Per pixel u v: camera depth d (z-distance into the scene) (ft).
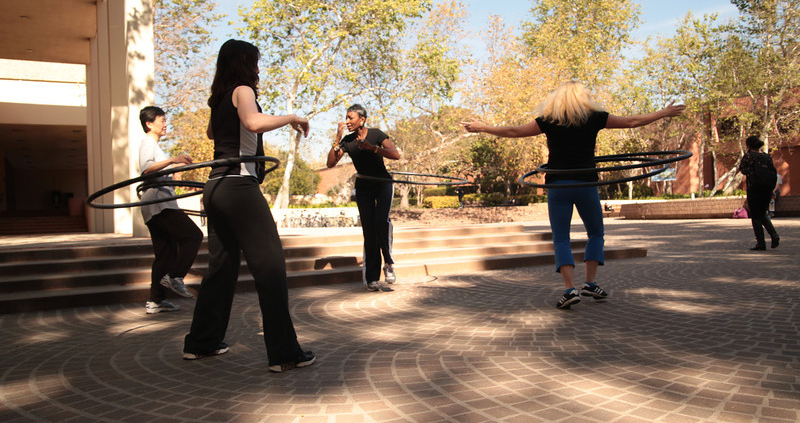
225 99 10.14
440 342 11.83
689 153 14.02
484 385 8.86
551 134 14.92
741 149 102.01
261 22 77.51
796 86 94.94
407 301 17.33
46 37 43.62
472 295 18.15
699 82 98.53
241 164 10.01
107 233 40.63
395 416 7.60
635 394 8.28
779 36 91.56
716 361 9.89
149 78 33.42
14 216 81.05
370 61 87.81
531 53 115.96
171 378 9.70
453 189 159.63
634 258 28.37
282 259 10.13
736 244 33.50
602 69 107.24
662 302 15.76
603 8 120.67
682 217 77.25
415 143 100.17
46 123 68.44
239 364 10.53
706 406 7.70
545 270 24.59
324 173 245.24
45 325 15.03
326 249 25.13
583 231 55.52
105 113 39.60
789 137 103.65
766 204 28.68
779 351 10.43
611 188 124.98
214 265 10.86
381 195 19.45
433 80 87.81
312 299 18.17
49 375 10.10
